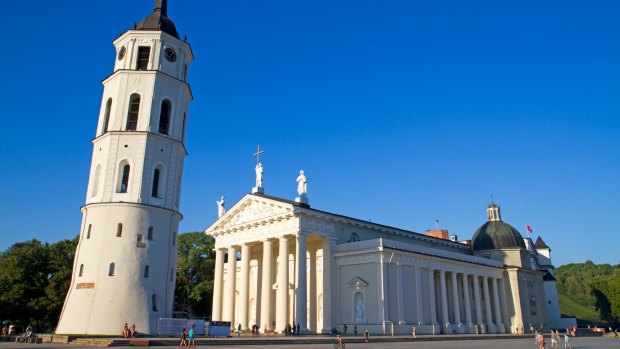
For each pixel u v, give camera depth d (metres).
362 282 56.28
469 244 89.38
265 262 59.62
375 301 55.00
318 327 60.25
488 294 74.56
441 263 65.62
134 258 41.88
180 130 48.03
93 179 45.09
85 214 44.00
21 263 66.06
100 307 39.59
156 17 50.06
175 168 46.72
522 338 67.38
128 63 47.34
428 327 59.44
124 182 44.09
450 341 52.09
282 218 58.59
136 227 42.72
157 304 42.22
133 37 47.97
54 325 63.75
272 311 66.69
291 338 44.00
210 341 37.69
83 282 40.94
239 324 57.78
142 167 44.00
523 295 80.75
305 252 56.06
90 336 37.75
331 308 56.97
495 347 42.88
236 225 64.94
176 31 50.62
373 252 56.38
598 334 91.94
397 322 55.66
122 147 44.31
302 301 54.50
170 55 48.88
